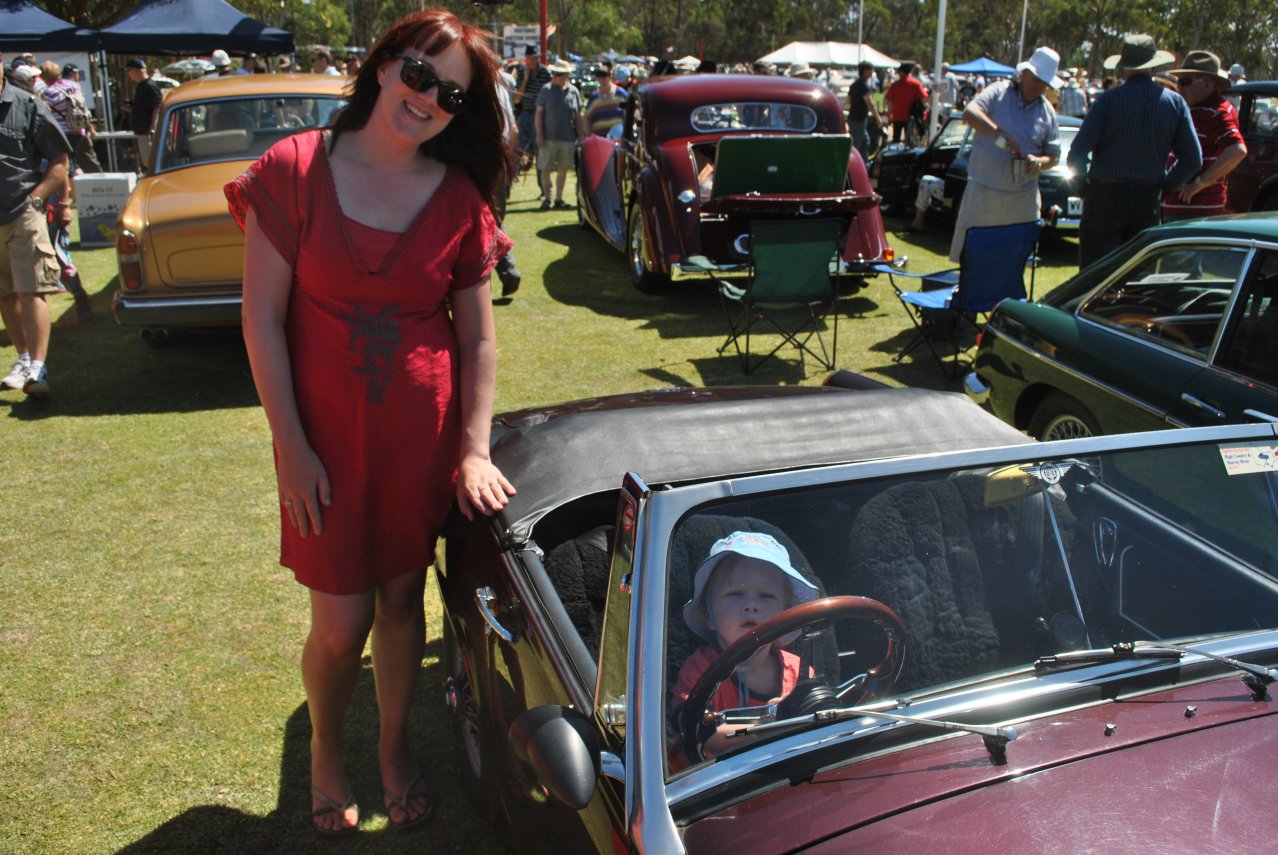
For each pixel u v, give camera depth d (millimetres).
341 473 2365
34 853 2840
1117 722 1771
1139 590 2121
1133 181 6562
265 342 2285
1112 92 6512
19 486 5145
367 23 58469
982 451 2088
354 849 2865
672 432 2775
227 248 6180
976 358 5203
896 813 1586
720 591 1830
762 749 1687
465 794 3078
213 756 3238
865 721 1728
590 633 2428
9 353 7215
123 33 13258
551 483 2643
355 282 2248
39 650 3775
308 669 2656
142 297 6160
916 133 18750
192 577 4297
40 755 3230
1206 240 4008
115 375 6883
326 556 2414
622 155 9953
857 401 2934
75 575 4301
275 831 2934
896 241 11695
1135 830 1536
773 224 6496
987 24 86438
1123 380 4191
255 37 13688
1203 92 8508
